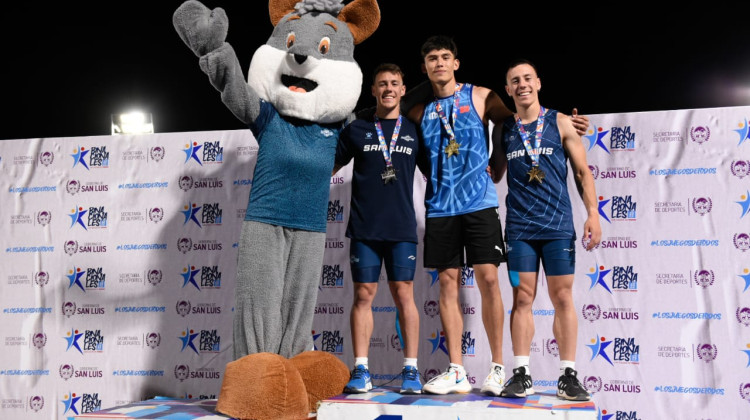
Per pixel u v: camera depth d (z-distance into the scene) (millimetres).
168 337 4379
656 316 3912
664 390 3863
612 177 4035
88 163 4555
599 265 4008
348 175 4328
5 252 4562
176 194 4465
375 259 3645
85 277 4480
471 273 4129
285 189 3625
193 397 4305
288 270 3652
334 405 3232
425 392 3506
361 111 3971
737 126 3922
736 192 3889
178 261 4422
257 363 3277
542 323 4035
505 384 3521
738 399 3775
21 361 4461
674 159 3977
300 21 3732
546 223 3463
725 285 3852
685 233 3926
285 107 3682
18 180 4602
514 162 3564
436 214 3615
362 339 3660
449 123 3686
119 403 4363
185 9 3459
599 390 3939
